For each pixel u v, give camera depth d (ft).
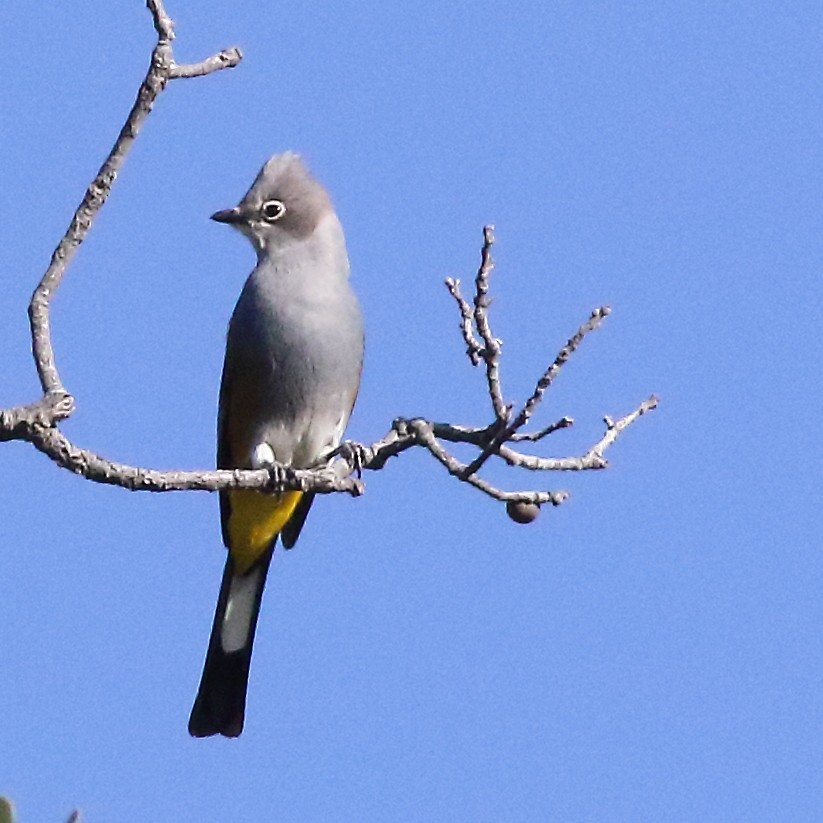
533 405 30.68
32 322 29.66
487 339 30.50
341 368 43.93
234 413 44.37
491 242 30.14
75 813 20.68
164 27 29.50
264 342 43.45
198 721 45.68
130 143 30.01
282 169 44.62
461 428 33.37
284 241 44.32
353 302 44.52
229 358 44.29
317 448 44.29
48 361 29.58
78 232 29.89
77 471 29.68
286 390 43.62
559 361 30.50
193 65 29.84
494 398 30.81
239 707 45.80
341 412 44.32
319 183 45.14
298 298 43.60
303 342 43.37
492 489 32.53
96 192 29.91
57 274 29.78
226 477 31.65
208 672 45.96
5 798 20.57
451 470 32.45
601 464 33.14
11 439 29.14
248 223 44.24
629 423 33.68
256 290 43.93
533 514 32.83
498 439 31.24
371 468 34.99
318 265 44.16
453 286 30.99
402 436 33.83
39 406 28.94
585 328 30.40
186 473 31.14
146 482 30.48
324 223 44.62
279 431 43.93
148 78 29.58
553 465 32.89
